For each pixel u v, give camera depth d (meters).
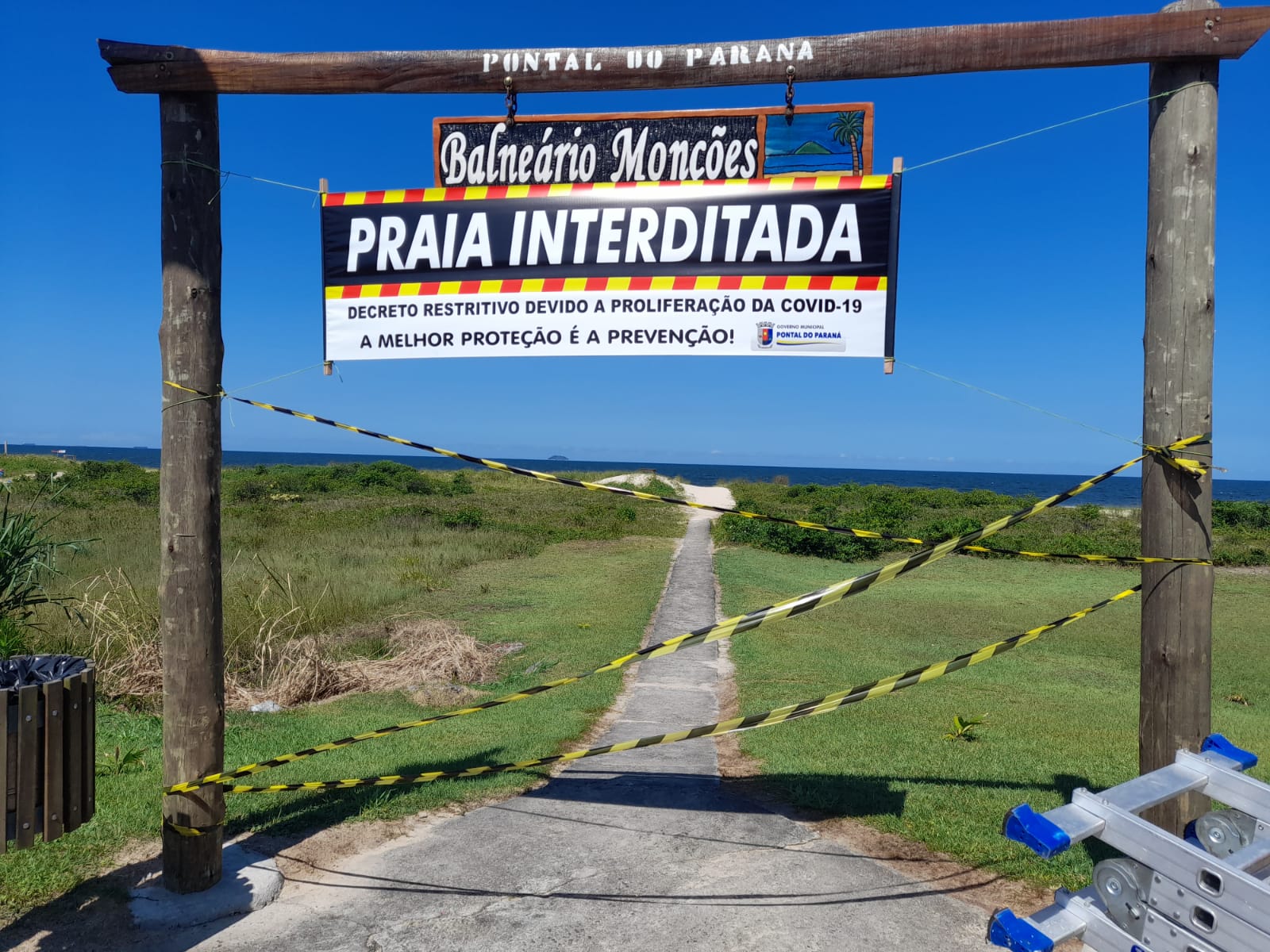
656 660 10.13
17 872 3.65
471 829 4.32
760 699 8.13
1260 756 6.72
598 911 3.45
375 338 4.06
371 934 3.27
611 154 3.96
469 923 3.35
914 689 9.24
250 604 10.64
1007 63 3.49
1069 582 19.67
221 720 3.56
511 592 15.47
